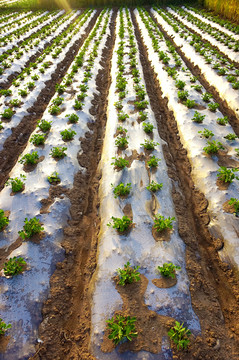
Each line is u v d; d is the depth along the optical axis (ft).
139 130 33.01
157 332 15.11
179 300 16.62
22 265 18.74
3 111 39.27
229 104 39.04
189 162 29.30
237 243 19.94
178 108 37.35
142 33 77.05
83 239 22.45
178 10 96.58
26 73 51.88
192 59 55.52
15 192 24.94
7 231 21.49
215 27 73.97
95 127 37.35
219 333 15.67
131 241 20.21
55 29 83.82
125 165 27.14
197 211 24.17
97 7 114.62
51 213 23.06
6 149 33.60
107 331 15.44
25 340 15.42
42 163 28.48
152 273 18.15
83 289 18.84
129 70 50.11
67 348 15.72
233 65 48.75
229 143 29.84
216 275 19.33
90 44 68.18
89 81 47.70
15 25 90.79
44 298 17.56
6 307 16.62
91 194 26.94
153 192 24.34
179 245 20.39
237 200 22.31
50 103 41.63
